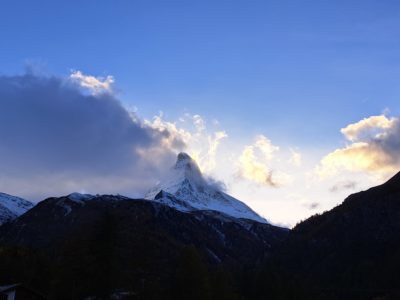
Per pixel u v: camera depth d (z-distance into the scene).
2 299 81.19
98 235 100.56
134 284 128.12
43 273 133.12
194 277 115.19
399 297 195.00
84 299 97.31
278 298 143.62
